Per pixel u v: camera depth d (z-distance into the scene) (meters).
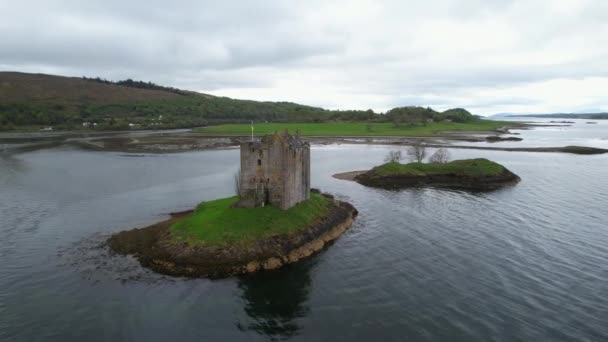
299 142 51.53
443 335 25.97
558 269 35.66
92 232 46.41
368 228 48.38
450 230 46.94
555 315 28.17
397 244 42.66
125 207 57.25
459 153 126.56
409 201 61.88
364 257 39.41
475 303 29.94
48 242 43.06
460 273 35.09
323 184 76.12
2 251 40.44
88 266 37.03
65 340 25.81
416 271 35.75
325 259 39.09
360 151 133.88
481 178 77.31
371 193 67.94
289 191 46.62
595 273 34.78
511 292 31.53
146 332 26.84
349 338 25.95
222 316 28.92
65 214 53.56
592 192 67.56
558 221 49.88
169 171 89.06
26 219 51.19
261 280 34.56
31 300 30.84
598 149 130.62
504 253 39.47
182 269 36.09
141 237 43.69
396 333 26.33
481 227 47.88
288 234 42.03
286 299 31.28
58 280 34.16
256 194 45.56
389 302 30.41
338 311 29.31
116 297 31.42
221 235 40.47
